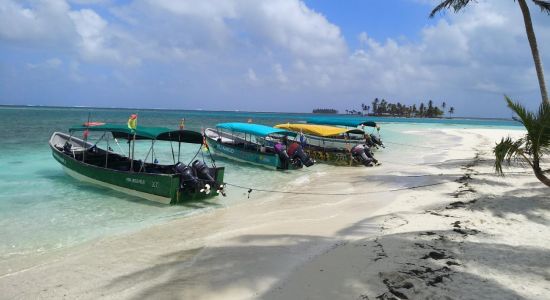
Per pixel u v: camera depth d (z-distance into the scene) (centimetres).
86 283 585
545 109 775
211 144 2134
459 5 1702
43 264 666
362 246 688
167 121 6512
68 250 738
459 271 559
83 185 1314
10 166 1656
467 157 2216
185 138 1296
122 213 1012
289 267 612
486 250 645
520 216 867
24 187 1267
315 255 664
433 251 644
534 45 1554
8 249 742
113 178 1230
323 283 537
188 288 551
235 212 1032
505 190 1161
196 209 1066
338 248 690
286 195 1256
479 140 3697
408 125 7831
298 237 776
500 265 580
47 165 1694
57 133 1719
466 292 493
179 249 730
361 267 586
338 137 2433
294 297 500
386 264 591
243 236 793
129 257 692
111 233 845
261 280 567
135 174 1165
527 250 643
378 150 2705
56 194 1188
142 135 1175
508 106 809
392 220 871
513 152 838
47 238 807
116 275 612
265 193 1290
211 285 557
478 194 1115
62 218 953
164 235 825
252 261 648
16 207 1036
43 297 542
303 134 2286
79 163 1334
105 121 5784
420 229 784
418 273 554
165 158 2030
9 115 7006
